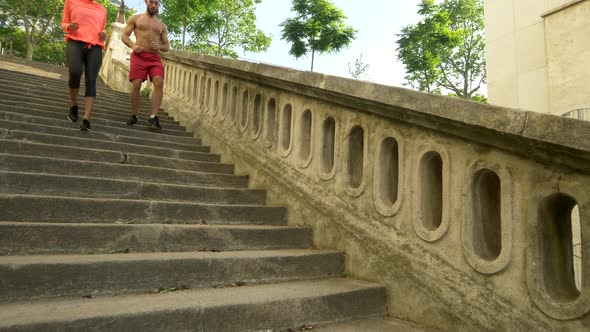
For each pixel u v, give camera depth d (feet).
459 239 8.43
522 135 6.91
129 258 8.24
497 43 29.04
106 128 18.81
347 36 88.53
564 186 6.84
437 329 8.46
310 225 12.54
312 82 12.48
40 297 7.26
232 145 18.60
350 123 11.69
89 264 7.72
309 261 10.39
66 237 8.81
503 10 28.76
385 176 10.62
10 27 132.87
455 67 105.40
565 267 7.34
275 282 9.77
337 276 10.82
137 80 20.90
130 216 10.84
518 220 7.48
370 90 10.27
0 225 8.21
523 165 7.48
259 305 7.71
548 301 6.79
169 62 30.37
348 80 11.13
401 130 10.09
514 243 7.49
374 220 10.49
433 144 9.23
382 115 10.48
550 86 24.79
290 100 14.73
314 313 8.36
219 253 9.93
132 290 8.06
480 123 7.61
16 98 21.81
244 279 9.36
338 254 10.95
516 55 27.53
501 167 7.82
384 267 9.85
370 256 10.29
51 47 146.41
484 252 8.25
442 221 8.77
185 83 26.68
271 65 15.17
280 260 9.93
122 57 57.62
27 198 9.53
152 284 8.28
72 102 17.66
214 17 84.84
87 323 6.23
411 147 9.78
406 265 9.39
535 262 7.10
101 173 13.56
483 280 7.89
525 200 7.41
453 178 8.74
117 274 7.96
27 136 14.90
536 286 7.01
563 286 7.18
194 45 84.84
